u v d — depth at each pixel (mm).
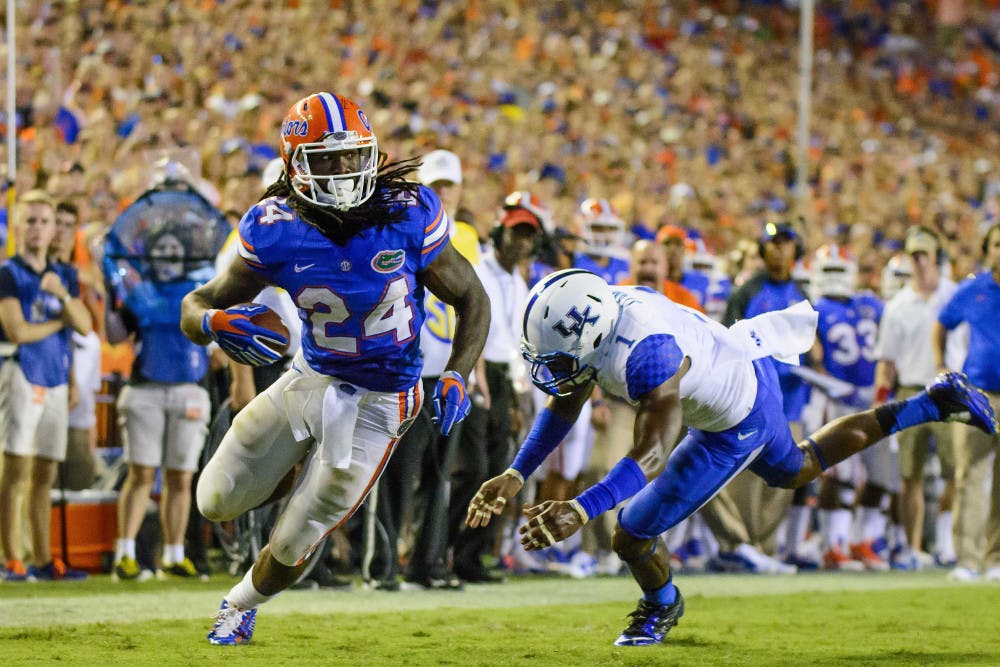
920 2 100312
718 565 32406
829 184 66000
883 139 80188
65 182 30547
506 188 47719
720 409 18172
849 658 18062
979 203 74938
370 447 16859
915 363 33500
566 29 73688
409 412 17031
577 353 17172
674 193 51719
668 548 32125
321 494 16844
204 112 47031
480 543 27672
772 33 92875
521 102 63562
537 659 17484
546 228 29844
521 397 29656
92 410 28391
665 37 81312
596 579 29203
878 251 49938
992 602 25266
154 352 26672
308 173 15703
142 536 27703
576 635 19844
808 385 33188
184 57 50438
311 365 16703
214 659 16828
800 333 19625
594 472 29594
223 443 17078
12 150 29656
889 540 36094
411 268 16297
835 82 88062
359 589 25719
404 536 29297
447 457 25969
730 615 22812
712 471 18656
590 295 17172
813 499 35625
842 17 97125
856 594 26641
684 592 26906
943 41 99750
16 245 28156
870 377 34688
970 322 30062
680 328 17844
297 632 19500
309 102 15750
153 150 34688
